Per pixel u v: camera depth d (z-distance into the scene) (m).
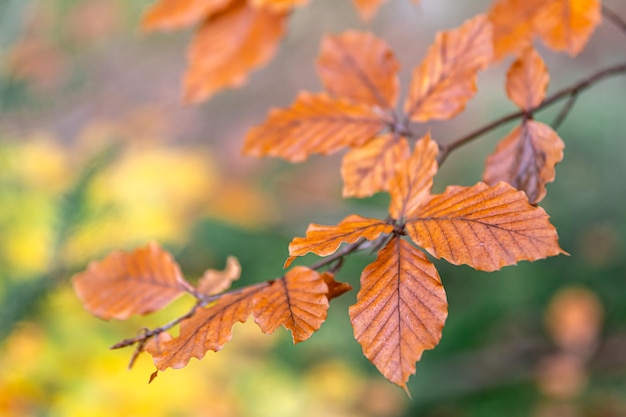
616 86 1.99
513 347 1.65
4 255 0.97
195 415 0.99
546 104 0.60
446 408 1.55
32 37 1.49
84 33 1.88
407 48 2.83
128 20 2.11
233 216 1.68
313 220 1.71
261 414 1.11
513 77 0.56
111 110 2.26
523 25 0.61
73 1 1.78
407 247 0.49
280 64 2.87
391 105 0.61
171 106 2.38
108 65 2.36
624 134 1.75
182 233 1.14
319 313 0.49
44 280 0.85
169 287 0.57
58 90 1.25
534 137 0.55
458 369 1.60
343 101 0.60
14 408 0.85
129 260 0.57
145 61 2.48
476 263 0.47
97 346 0.89
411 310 0.48
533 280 1.64
